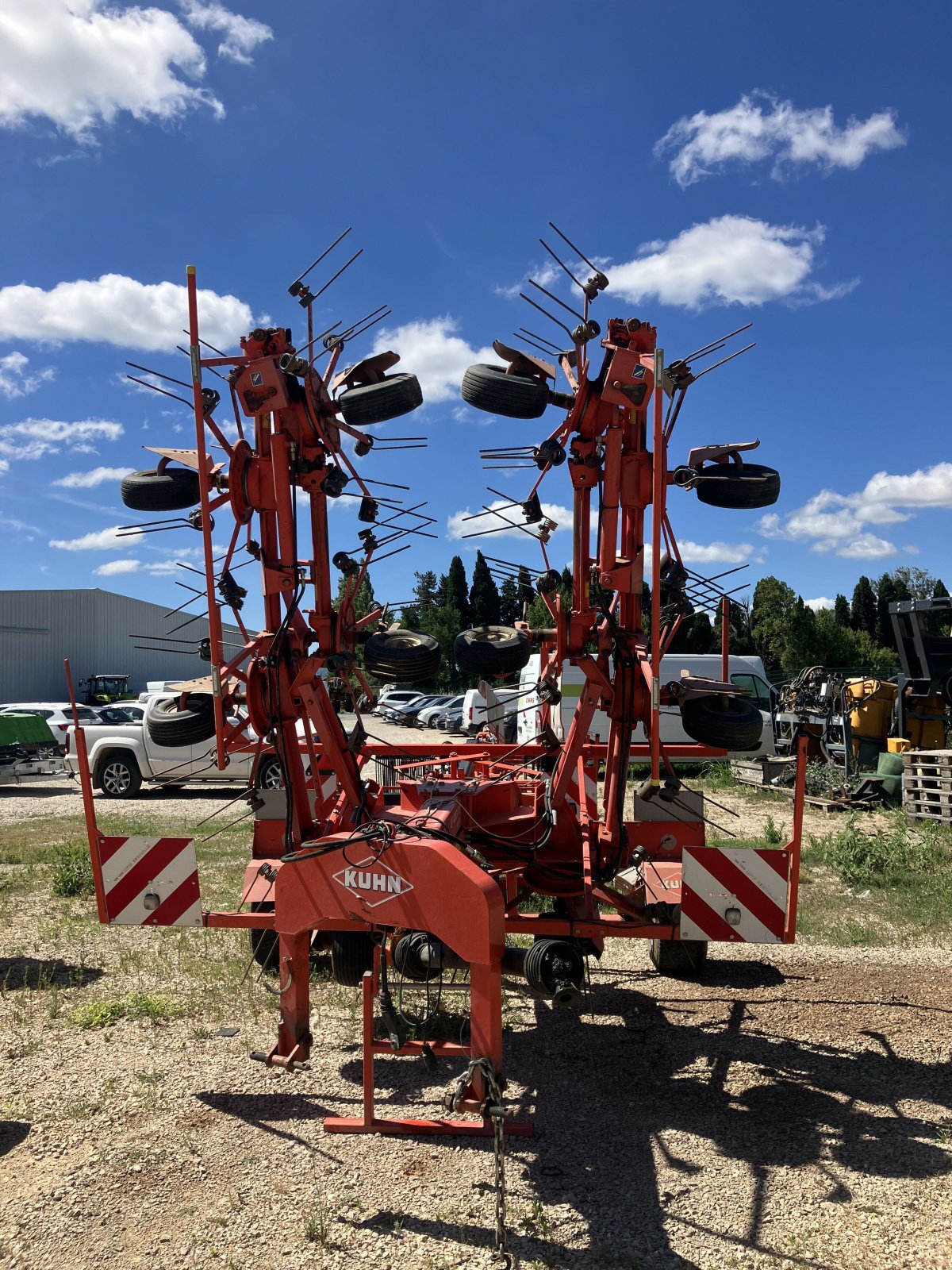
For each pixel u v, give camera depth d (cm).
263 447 477
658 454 435
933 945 676
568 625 485
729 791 1549
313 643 495
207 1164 366
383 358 470
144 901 463
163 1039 496
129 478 502
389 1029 391
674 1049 490
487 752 655
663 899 477
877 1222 326
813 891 830
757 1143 385
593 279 457
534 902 756
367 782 560
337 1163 367
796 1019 532
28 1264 303
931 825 1077
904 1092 435
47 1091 430
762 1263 303
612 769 513
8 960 632
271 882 512
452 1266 301
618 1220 328
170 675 5609
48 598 4525
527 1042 502
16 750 1798
